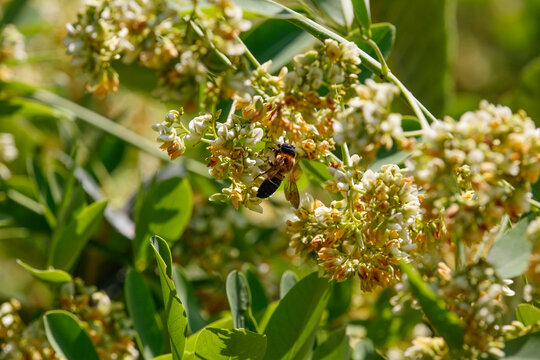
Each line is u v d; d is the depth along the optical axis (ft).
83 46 2.14
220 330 2.18
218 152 2.20
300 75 2.15
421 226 2.21
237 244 2.73
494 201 2.08
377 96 2.10
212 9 2.22
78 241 2.48
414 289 2.09
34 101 2.70
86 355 2.32
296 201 2.31
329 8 2.32
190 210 2.49
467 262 2.31
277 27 2.49
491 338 2.10
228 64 2.13
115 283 2.75
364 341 2.37
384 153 2.35
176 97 2.10
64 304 2.43
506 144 2.08
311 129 2.21
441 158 2.09
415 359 2.15
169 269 2.19
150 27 2.09
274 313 2.26
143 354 2.35
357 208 2.22
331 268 2.20
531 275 2.09
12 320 2.43
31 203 2.68
